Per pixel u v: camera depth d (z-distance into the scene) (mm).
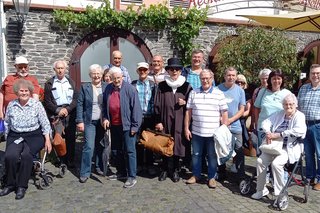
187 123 5371
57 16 8695
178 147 5406
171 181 5621
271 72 5164
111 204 4738
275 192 4680
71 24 8969
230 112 5465
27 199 4867
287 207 4742
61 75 5898
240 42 8352
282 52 8094
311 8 11156
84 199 4891
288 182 4625
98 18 8961
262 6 10609
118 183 5512
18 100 5195
